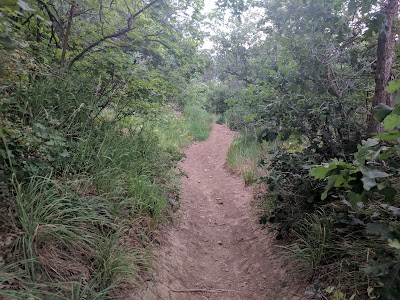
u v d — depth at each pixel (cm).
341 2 392
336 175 182
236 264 416
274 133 443
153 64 633
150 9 535
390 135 173
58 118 392
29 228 248
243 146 923
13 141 285
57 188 303
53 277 241
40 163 305
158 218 417
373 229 186
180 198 566
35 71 356
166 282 325
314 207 393
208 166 960
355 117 447
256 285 357
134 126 639
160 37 569
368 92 461
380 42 382
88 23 543
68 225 281
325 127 422
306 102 415
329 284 293
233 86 1461
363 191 185
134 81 527
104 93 508
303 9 409
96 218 310
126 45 547
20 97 350
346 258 297
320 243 330
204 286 358
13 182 270
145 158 522
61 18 525
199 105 1945
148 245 357
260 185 618
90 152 394
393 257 216
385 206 223
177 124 1259
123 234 343
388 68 382
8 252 233
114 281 269
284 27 449
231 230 518
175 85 638
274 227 439
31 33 457
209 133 1478
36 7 279
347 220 311
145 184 429
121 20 543
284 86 464
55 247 267
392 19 376
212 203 648
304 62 428
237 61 1070
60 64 480
